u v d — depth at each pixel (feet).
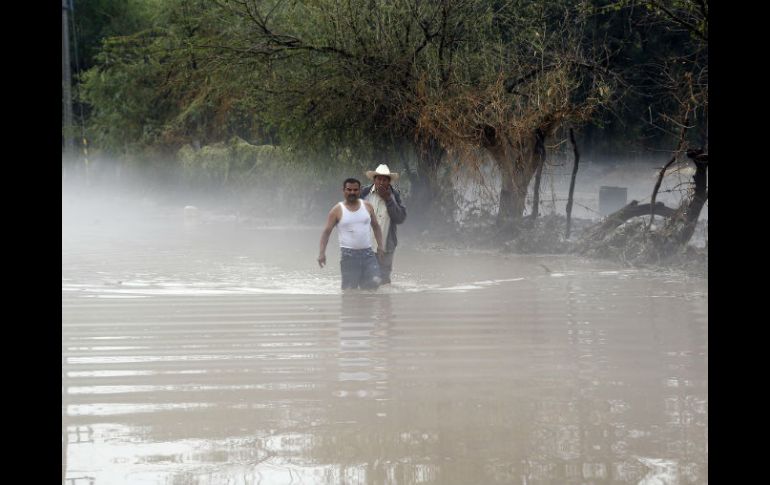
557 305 98.02
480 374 65.31
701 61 228.63
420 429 51.55
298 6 189.06
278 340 78.48
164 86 221.87
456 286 114.21
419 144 181.16
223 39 192.34
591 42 230.27
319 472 44.55
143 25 426.51
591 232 156.04
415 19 177.47
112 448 48.34
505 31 184.96
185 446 48.70
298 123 188.03
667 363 68.54
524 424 52.54
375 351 73.77
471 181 173.58
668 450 47.65
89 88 357.61
